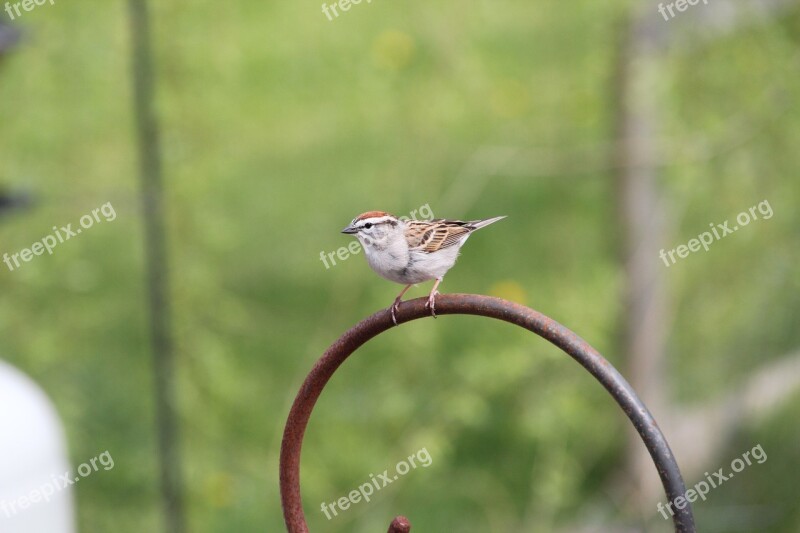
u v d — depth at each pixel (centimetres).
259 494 1164
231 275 1489
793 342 1067
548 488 1052
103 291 1304
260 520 1150
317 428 1159
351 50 1396
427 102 1261
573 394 1112
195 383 1079
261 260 1537
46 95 1100
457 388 1087
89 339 1289
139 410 1248
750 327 1101
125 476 1191
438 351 1187
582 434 1228
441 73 1252
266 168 1627
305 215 1592
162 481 1064
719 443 1111
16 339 1115
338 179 1616
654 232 1155
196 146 1103
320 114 1434
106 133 1153
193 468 1085
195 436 1091
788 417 1052
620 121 1134
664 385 1174
